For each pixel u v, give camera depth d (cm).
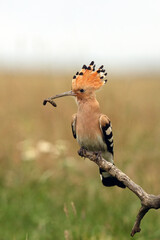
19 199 1185
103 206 1124
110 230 1019
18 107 1911
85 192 1211
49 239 993
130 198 1141
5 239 1011
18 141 1521
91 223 1049
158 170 1298
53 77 1759
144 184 1184
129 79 1847
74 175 1352
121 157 1257
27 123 1636
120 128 1351
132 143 1326
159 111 1803
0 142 1466
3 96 1945
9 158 1401
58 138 1542
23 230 1055
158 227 1037
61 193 1236
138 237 1004
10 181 1310
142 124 1634
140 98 2039
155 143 1352
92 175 1360
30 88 2039
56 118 1681
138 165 1273
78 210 1106
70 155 1455
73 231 970
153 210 1077
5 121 1628
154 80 2855
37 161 1434
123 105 1513
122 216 1062
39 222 1059
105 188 1219
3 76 1980
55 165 1423
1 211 1121
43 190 1233
